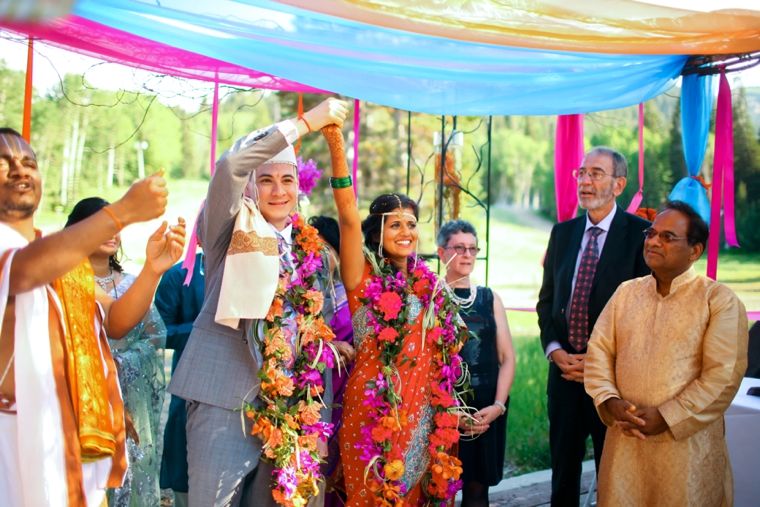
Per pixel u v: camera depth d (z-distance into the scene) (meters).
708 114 3.82
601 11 2.79
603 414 3.03
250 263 2.60
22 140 2.19
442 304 3.03
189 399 2.66
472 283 3.69
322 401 2.79
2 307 1.94
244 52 2.85
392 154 15.57
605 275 3.65
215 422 2.64
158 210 2.01
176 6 2.39
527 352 7.64
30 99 2.97
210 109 4.19
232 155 2.52
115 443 2.31
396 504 2.76
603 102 3.84
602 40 2.89
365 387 2.80
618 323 3.12
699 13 2.91
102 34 2.87
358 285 3.00
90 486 2.21
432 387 3.00
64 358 2.14
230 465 2.62
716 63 3.54
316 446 2.78
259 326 2.67
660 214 2.98
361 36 2.70
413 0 2.49
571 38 2.84
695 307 2.89
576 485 3.73
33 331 2.05
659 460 2.87
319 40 2.65
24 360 2.03
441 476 2.92
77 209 3.13
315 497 2.88
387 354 2.88
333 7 2.40
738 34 3.01
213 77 3.50
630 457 2.96
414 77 3.28
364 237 3.17
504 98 3.61
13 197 2.13
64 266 1.96
